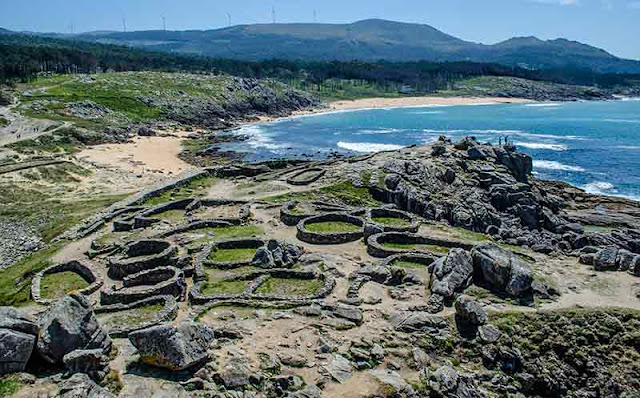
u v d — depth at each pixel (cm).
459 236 4559
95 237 4841
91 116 13350
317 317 2922
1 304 3672
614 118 19050
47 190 7406
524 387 2695
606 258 3791
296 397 2186
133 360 2333
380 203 5862
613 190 8344
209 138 13475
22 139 10262
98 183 7944
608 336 2959
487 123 17412
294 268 3725
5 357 2056
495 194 6334
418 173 6500
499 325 2931
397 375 2419
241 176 7212
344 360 2489
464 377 2520
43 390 1984
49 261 4297
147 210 5334
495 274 3306
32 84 16025
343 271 3647
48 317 2247
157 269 3653
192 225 4753
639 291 3378
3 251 5100
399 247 4156
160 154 10819
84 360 2134
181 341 2266
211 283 3500
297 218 4856
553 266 3859
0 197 6894
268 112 19988
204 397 2116
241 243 4238
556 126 16525
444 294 3145
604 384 2789
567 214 6694
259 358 2455
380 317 2955
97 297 3491
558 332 2950
